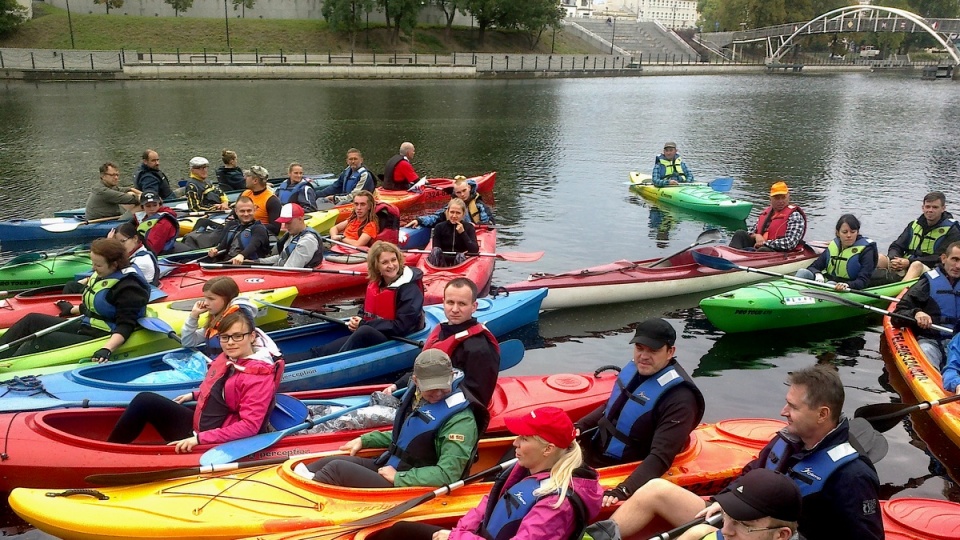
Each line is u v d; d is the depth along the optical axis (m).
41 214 13.17
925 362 6.57
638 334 4.37
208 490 4.37
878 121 31.11
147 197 9.62
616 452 4.55
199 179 12.23
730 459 4.84
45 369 5.84
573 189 16.55
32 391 5.33
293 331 6.75
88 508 4.18
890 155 21.73
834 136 26.02
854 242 8.52
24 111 27.20
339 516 4.13
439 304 8.02
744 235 10.79
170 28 51.78
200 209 12.06
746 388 6.98
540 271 10.59
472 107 34.22
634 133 26.33
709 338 8.18
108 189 11.76
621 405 4.57
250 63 45.81
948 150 22.78
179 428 5.04
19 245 11.45
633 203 15.20
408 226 11.36
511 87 48.19
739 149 22.81
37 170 16.91
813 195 16.00
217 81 43.47
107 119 25.77
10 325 7.11
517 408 5.40
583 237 12.56
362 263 9.59
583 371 7.34
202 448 4.71
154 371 6.07
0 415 5.01
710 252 9.57
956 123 30.45
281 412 5.12
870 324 8.61
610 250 11.83
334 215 12.38
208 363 5.88
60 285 8.18
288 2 61.78
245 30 54.47
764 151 22.42
